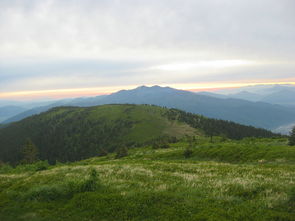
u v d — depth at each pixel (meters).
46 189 10.80
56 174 16.81
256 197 8.91
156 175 14.77
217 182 11.71
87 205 9.08
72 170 18.77
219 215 7.30
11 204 10.27
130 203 8.75
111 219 8.05
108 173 16.16
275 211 7.34
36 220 8.53
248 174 14.25
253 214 7.18
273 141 45.34
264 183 10.80
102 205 8.91
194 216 7.44
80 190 10.66
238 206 7.87
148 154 47.19
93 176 11.56
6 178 17.64
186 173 16.23
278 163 21.25
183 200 8.77
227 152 29.91
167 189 10.53
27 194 10.70
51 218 8.56
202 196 9.34
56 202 9.92
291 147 26.41
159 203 8.64
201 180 12.69
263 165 19.55
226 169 16.92
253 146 30.06
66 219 8.37
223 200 8.55
